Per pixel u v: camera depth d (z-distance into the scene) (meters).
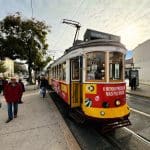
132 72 23.70
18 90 8.64
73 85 8.63
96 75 7.00
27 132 6.70
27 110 10.52
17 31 27.67
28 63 30.58
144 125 7.91
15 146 5.52
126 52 7.63
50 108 11.09
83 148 5.70
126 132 7.09
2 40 27.39
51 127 7.21
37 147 5.39
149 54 31.92
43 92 16.06
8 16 26.97
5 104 12.95
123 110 6.97
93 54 7.15
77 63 8.38
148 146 5.82
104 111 6.66
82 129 7.50
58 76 13.21
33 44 28.48
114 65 7.07
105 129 6.59
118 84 7.03
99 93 6.83
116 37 8.12
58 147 5.36
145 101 14.66
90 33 8.19
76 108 8.46
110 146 5.84
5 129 7.11
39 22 28.34
